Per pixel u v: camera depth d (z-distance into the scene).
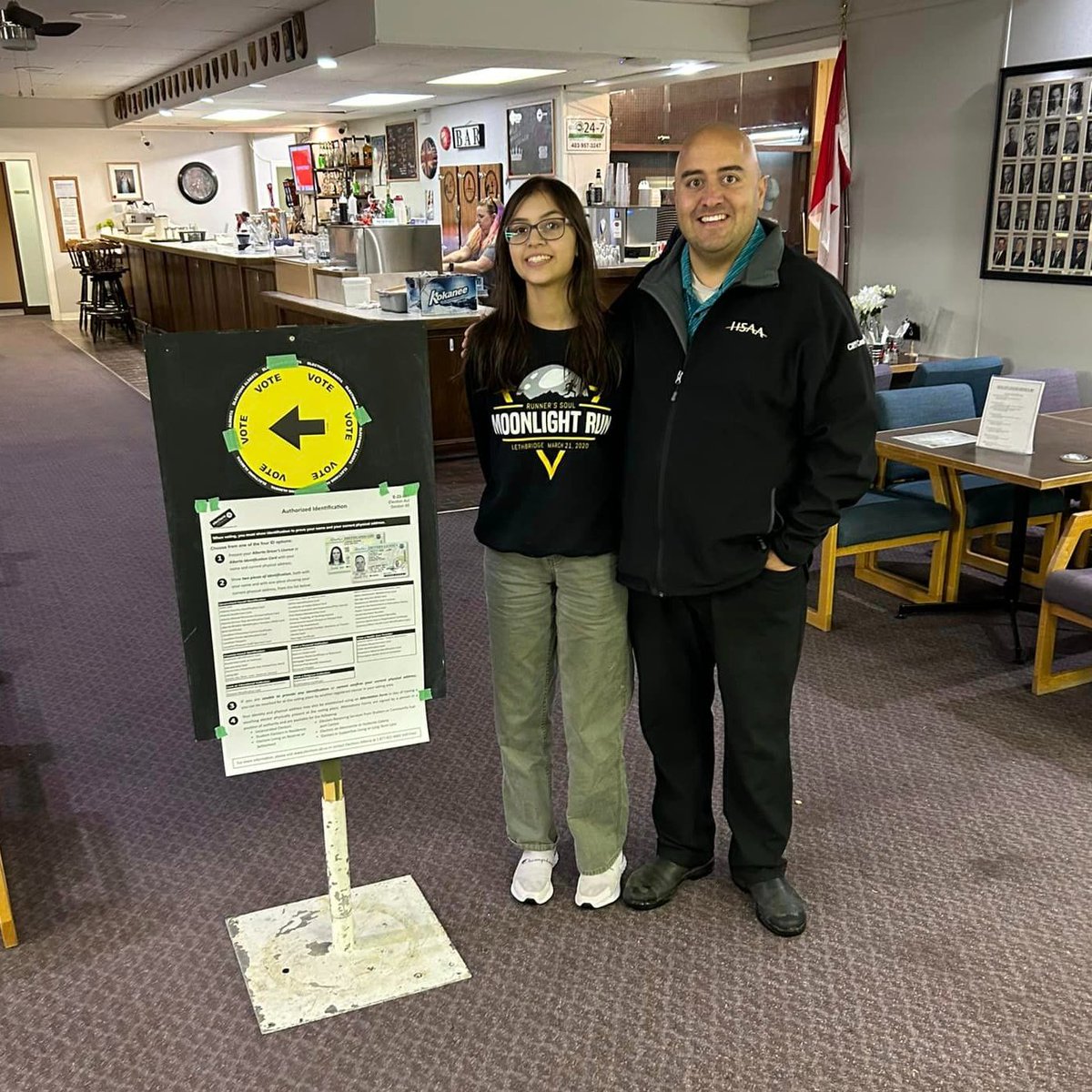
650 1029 2.06
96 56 9.52
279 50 7.84
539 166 9.39
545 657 2.29
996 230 5.38
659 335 2.08
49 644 3.92
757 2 6.91
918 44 5.71
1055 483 3.36
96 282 12.96
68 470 6.46
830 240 6.31
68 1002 2.16
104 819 2.81
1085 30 4.83
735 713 2.22
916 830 2.70
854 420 2.02
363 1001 2.14
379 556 2.01
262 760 2.04
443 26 6.46
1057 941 2.29
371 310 6.39
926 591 4.22
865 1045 2.02
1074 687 3.50
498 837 2.71
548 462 2.10
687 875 2.49
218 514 1.89
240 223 10.46
